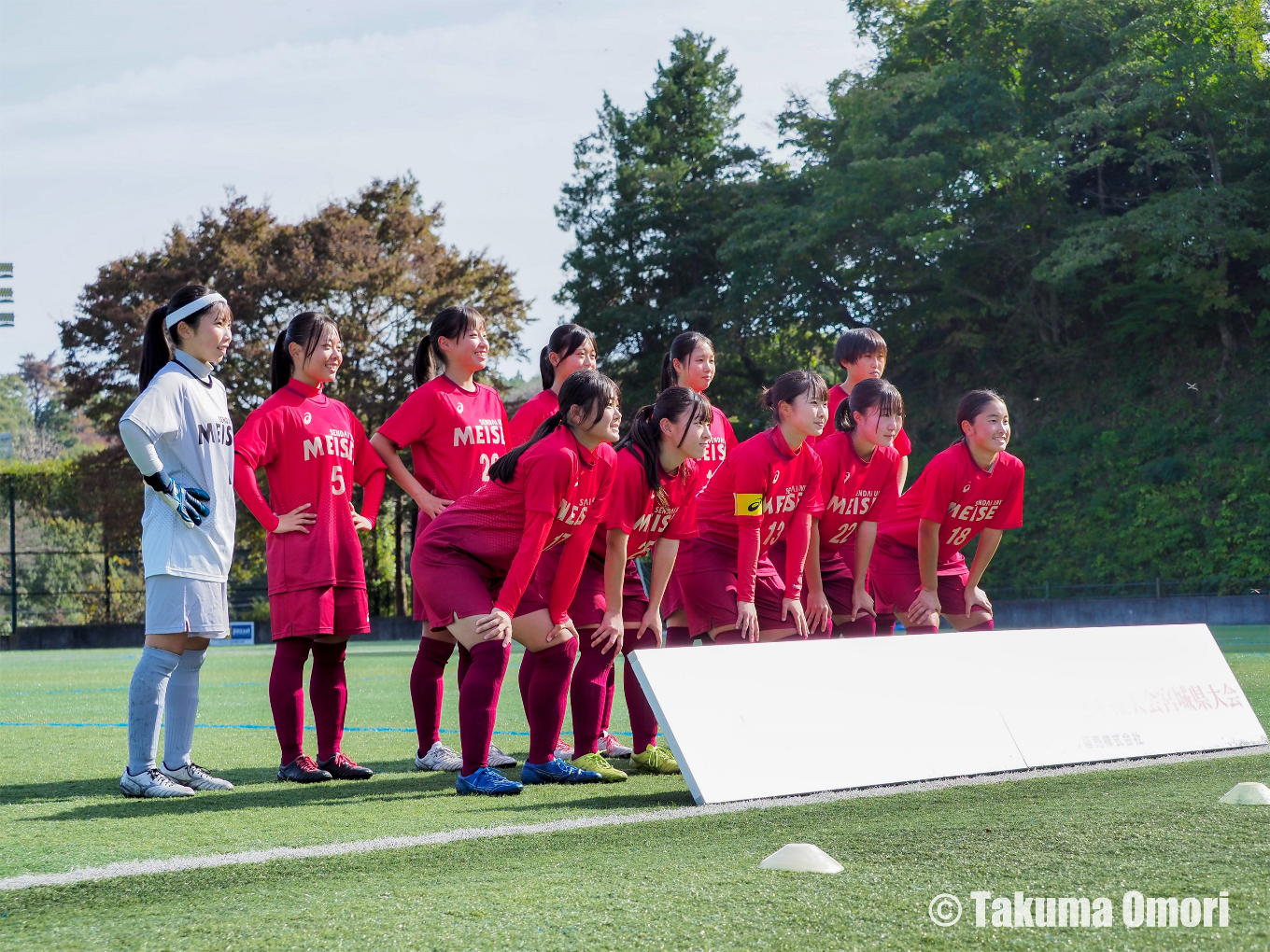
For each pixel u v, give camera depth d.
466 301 126.81
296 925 8.55
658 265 142.12
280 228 124.06
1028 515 104.19
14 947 8.20
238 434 17.55
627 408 137.38
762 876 9.61
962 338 114.81
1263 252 105.25
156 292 122.75
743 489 18.45
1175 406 105.62
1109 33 108.50
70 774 18.45
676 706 13.79
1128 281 112.75
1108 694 16.47
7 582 126.06
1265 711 22.52
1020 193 110.06
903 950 7.57
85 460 125.44
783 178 132.25
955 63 110.81
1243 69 102.19
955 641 15.84
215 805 14.80
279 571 17.55
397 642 106.25
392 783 16.97
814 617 20.66
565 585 16.12
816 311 123.62
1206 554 92.62
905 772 14.59
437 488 19.62
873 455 21.34
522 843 11.39
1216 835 10.73
